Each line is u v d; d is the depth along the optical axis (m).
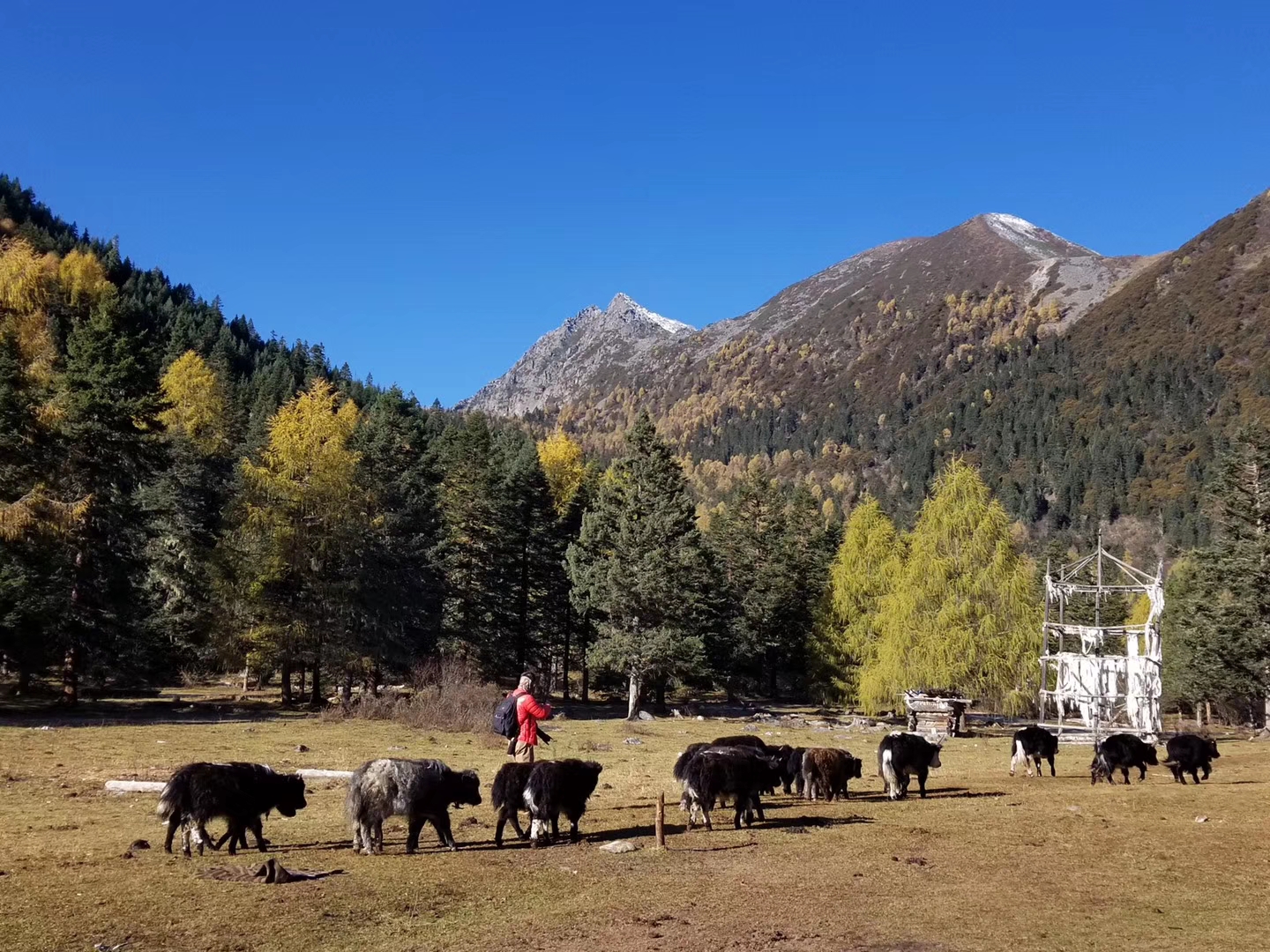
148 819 14.59
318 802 16.84
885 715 49.53
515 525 54.09
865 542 51.47
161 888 10.02
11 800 16.41
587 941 8.58
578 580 48.31
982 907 9.77
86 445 37.88
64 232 152.50
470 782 13.14
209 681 57.97
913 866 11.61
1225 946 8.47
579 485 68.75
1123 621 68.44
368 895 9.95
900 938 8.72
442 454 70.25
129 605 39.47
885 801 17.48
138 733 28.23
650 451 48.75
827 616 51.53
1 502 34.84
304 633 41.69
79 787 17.86
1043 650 37.31
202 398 71.69
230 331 150.25
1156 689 34.22
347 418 52.78
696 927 9.03
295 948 8.28
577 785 13.34
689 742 31.36
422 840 13.42
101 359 39.22
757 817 15.24
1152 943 8.55
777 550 63.53
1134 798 17.72
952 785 20.50
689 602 47.66
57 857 11.59
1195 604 46.44
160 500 46.72
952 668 41.75
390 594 44.84
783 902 9.95
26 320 55.69
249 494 44.03
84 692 46.09
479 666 49.75
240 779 12.09
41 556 34.81
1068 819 15.05
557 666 70.19
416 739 29.00
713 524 77.81
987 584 42.53
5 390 34.78
